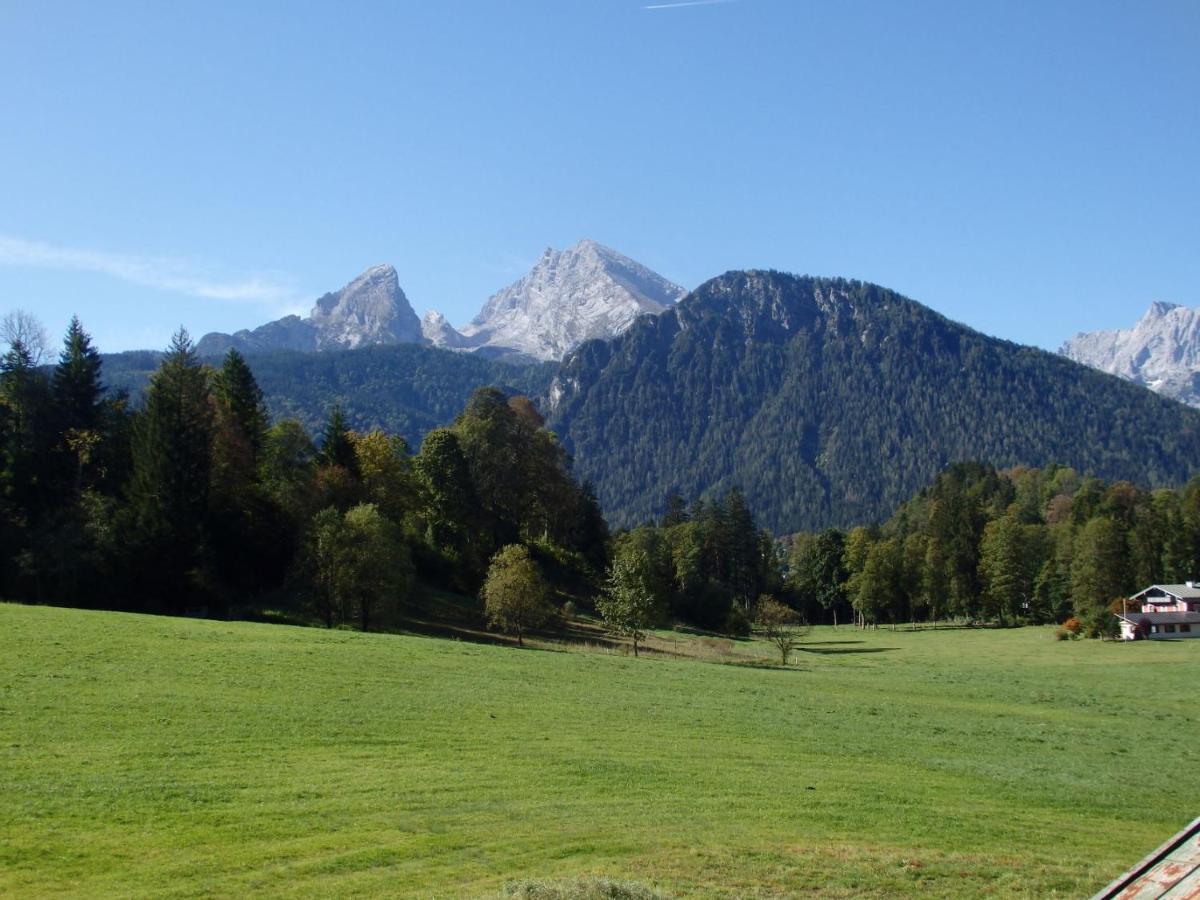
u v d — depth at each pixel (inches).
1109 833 944.9
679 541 5880.9
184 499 2691.9
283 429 3636.8
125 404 3430.1
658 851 791.1
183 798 855.7
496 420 4185.5
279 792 893.8
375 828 809.5
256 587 2925.7
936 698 2004.2
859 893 713.6
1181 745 1517.0
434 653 1908.2
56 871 679.1
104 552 2554.1
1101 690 2347.4
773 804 964.6
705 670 2199.8
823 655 3604.8
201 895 651.5
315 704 1298.0
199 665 1505.9
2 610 1921.8
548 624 3262.8
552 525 4539.9
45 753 964.6
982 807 1016.9
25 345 3041.3
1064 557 5270.7
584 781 1007.0
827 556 6338.6
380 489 3683.6
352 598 2630.4
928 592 5684.1
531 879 657.6
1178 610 4589.1
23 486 2824.8
